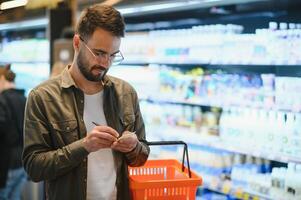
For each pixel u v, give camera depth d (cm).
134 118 192
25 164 173
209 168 364
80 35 166
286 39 286
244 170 333
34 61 570
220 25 345
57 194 175
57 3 449
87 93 181
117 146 163
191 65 401
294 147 283
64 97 176
